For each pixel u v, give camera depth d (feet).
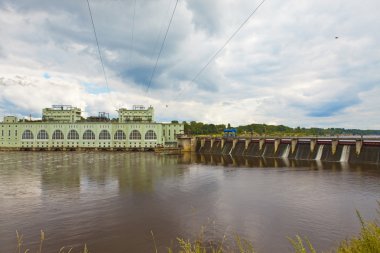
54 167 332.39
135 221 134.82
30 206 161.38
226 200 169.07
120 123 619.26
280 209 148.56
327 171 259.19
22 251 104.63
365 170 257.14
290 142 388.57
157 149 570.87
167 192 194.29
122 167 330.75
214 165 338.34
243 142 470.39
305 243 105.91
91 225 130.21
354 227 121.60
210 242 108.68
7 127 605.73
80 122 616.80
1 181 240.53
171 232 120.57
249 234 116.16
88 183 229.66
